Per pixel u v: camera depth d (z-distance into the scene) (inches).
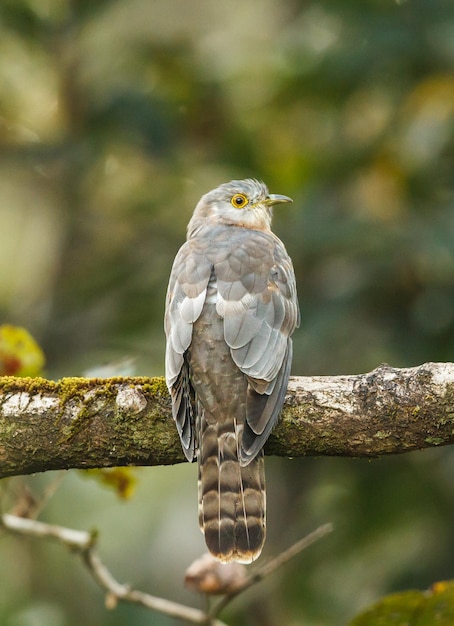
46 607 482.3
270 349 318.3
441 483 476.7
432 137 522.3
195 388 318.0
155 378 305.9
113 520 559.5
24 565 536.4
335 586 481.4
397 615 326.0
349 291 482.0
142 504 565.6
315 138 568.1
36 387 303.0
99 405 301.6
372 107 549.3
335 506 494.3
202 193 574.2
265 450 307.6
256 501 303.7
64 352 540.7
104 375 343.0
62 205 579.2
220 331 320.8
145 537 552.7
